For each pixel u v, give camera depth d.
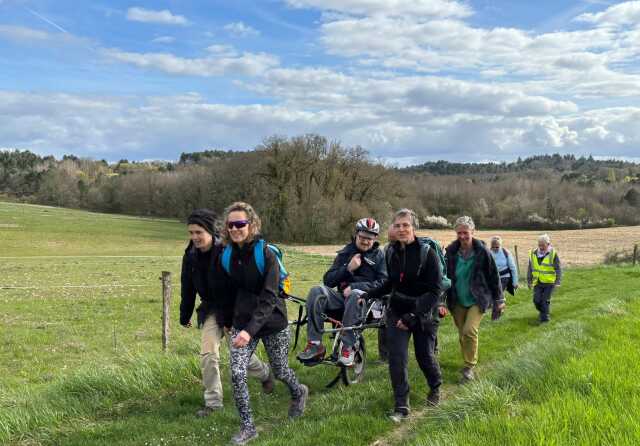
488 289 7.36
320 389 6.90
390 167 63.47
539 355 6.57
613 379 5.52
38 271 31.62
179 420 5.93
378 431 5.37
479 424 4.58
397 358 5.89
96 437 5.54
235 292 5.83
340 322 6.80
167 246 55.75
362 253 7.11
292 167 60.25
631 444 3.90
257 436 5.37
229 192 65.00
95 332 15.14
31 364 11.81
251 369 6.48
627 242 55.16
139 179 109.44
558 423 4.41
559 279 11.47
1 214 84.19
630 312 10.61
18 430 5.62
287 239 57.69
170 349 9.41
